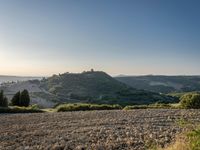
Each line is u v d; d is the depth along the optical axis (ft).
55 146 65.26
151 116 115.34
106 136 75.25
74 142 69.36
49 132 84.23
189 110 140.87
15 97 244.42
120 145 64.34
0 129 91.76
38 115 133.49
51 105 545.44
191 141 40.09
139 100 586.45
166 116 114.11
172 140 65.67
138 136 73.51
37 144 69.21
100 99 628.69
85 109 169.48
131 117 113.80
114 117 115.34
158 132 78.07
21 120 114.21
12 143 70.85
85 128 89.15
